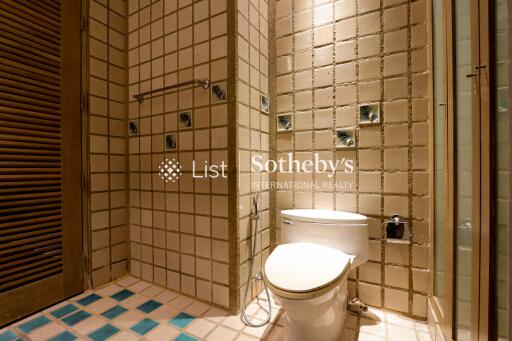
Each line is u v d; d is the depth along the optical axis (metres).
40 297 1.29
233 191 1.28
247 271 1.36
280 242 1.56
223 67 1.29
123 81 1.67
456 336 0.83
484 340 0.59
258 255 1.46
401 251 1.26
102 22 1.56
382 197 1.29
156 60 1.54
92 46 1.51
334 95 1.40
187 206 1.43
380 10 1.29
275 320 1.24
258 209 1.46
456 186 0.83
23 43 1.24
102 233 1.56
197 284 1.41
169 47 1.48
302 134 1.49
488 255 0.57
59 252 1.37
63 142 1.39
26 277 1.24
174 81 1.47
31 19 1.26
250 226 1.39
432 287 1.12
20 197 1.21
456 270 0.83
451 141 0.85
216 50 1.32
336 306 1.07
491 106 0.57
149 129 1.58
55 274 1.35
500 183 0.56
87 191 1.48
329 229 1.21
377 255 1.31
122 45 1.66
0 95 1.16
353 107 1.35
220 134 1.31
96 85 1.52
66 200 1.40
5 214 1.17
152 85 1.56
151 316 1.26
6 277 1.17
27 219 1.24
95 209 1.52
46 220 1.31
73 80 1.44
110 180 1.60
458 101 0.83
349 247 1.19
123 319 1.23
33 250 1.27
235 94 1.26
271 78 1.57
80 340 1.08
